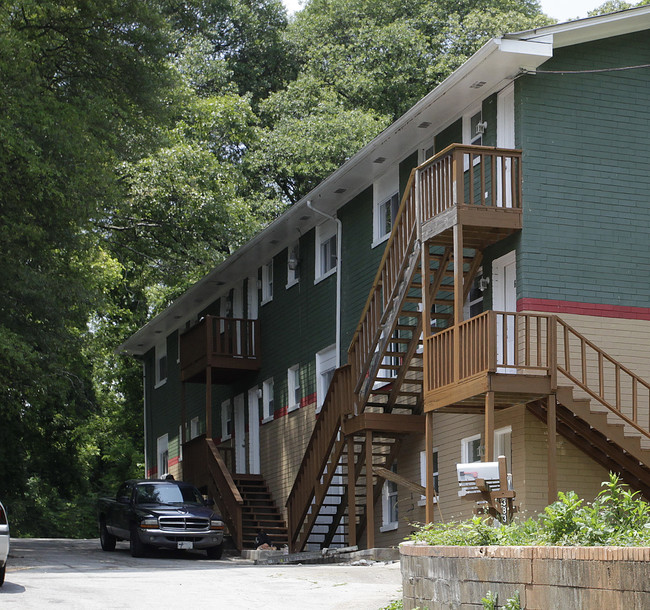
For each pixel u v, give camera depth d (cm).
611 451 1961
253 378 3534
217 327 3431
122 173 4041
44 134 2548
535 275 2048
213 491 3256
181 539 2552
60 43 2861
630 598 737
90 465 5750
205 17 5416
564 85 2145
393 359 2633
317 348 3045
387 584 1680
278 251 3375
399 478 2042
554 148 2116
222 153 4834
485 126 2234
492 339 1845
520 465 2002
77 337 2873
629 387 2075
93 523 5716
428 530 1196
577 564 798
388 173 2672
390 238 2281
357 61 4981
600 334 2075
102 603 1426
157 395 4562
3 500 4566
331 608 1377
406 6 5303
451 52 4953
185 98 3269
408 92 4931
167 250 4369
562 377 2034
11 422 4256
